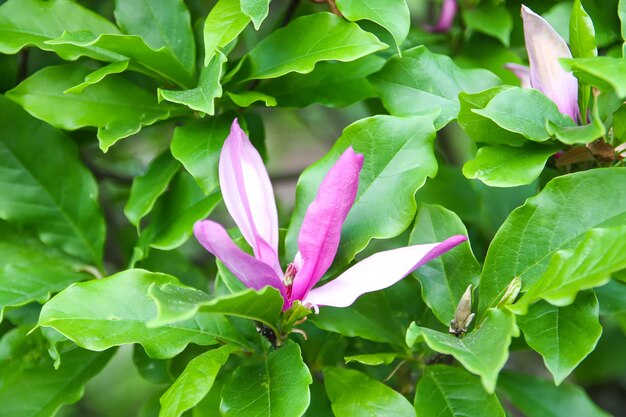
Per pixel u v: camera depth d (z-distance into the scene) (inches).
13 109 37.1
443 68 36.3
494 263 34.3
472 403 34.1
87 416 51.2
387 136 34.9
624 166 34.8
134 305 34.4
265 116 51.1
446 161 43.4
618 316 39.5
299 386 33.3
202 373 33.4
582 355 33.1
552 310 33.6
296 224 35.0
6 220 37.2
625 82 31.5
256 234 33.5
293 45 35.7
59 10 36.5
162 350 34.1
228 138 33.8
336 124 48.9
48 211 37.5
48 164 37.4
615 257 31.8
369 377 34.8
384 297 35.8
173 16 36.8
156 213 36.8
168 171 36.4
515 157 34.3
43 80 36.3
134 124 36.1
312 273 33.7
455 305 34.9
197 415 35.1
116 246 43.3
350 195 33.0
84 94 36.4
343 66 37.5
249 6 34.0
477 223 39.6
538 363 47.5
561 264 32.3
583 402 36.7
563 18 38.4
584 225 33.9
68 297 34.1
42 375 36.6
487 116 33.8
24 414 36.3
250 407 33.4
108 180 43.3
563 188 34.0
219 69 34.1
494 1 38.9
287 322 34.1
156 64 35.9
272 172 48.7
